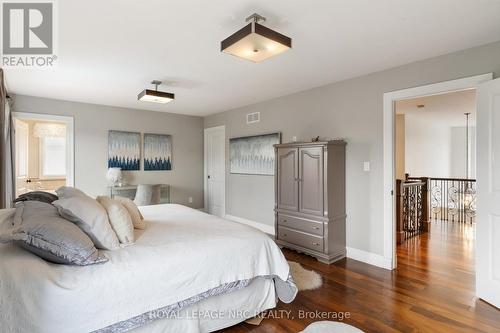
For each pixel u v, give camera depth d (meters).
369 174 3.49
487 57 2.61
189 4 1.96
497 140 2.42
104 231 1.88
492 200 2.46
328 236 3.47
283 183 4.04
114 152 5.36
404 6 2.00
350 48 2.73
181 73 3.46
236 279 2.05
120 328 1.59
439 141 7.93
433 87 2.94
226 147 5.95
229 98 4.81
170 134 6.12
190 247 1.97
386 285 2.85
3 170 2.67
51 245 1.54
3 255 1.55
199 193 6.59
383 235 3.36
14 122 4.36
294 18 2.16
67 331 1.42
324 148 3.48
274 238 4.55
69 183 4.92
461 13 2.09
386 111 3.32
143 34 2.41
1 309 1.32
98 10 2.03
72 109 4.94
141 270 1.67
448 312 2.34
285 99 4.62
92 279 1.53
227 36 2.45
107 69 3.29
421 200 5.06
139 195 5.20
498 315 2.29
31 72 3.36
